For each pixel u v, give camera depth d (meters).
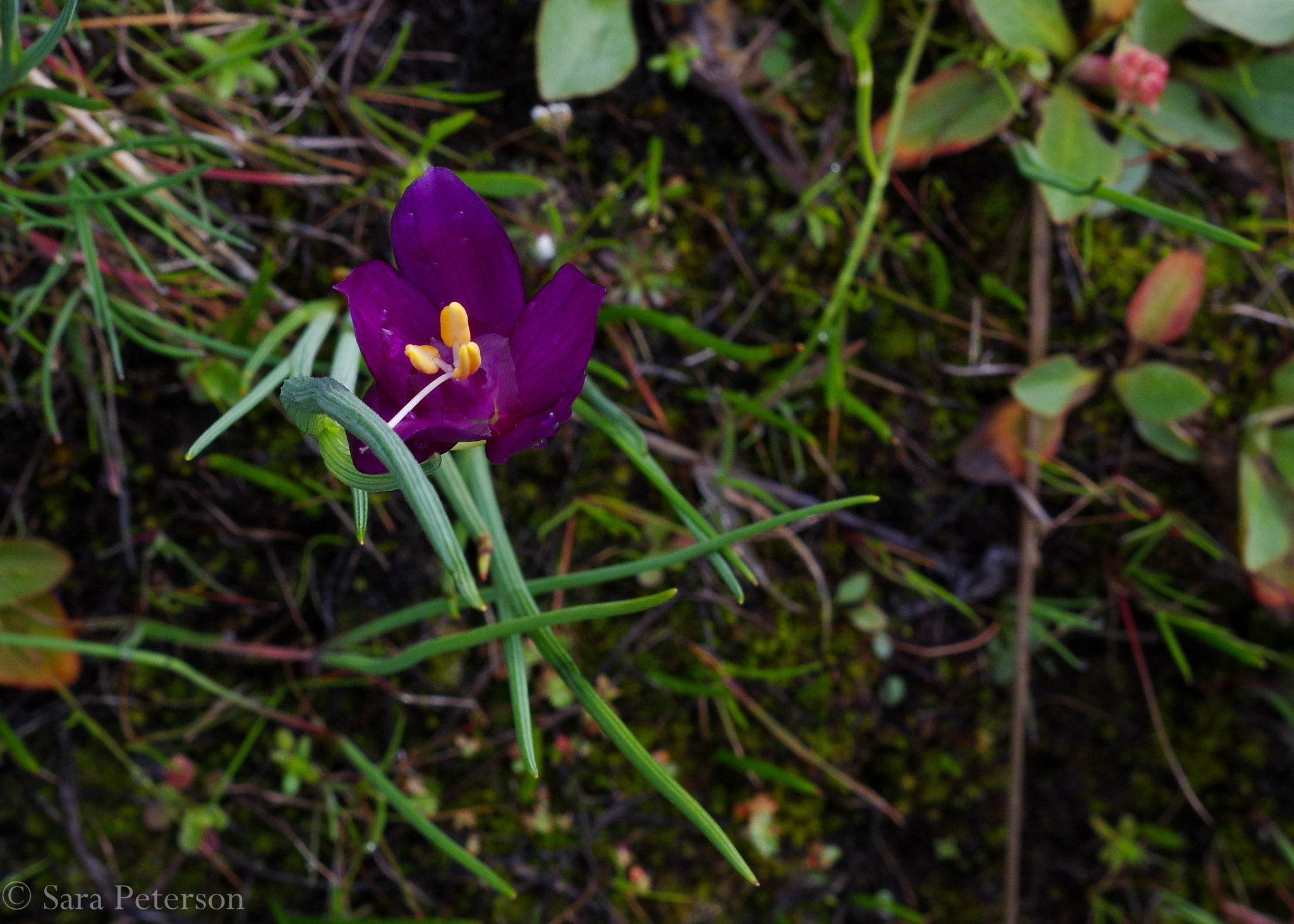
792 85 0.24
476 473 0.21
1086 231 0.24
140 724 0.24
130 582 0.24
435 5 0.23
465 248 0.18
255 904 0.24
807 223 0.24
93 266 0.21
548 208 0.23
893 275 0.24
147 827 0.24
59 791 0.24
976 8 0.23
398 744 0.24
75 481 0.23
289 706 0.24
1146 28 0.23
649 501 0.24
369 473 0.17
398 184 0.23
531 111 0.24
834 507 0.19
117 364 0.21
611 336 0.24
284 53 0.23
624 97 0.24
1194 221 0.21
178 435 0.23
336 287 0.18
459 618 0.23
